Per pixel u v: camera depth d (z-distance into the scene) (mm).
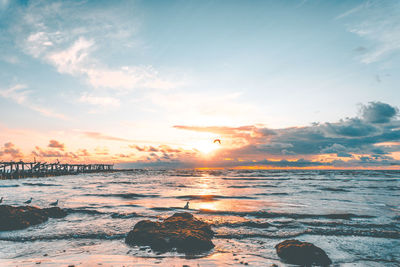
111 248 8219
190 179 66875
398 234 10453
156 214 14383
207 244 8328
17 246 8453
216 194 26875
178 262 6941
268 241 9383
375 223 12477
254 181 57500
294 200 22016
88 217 13336
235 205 18734
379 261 7434
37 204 18094
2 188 34125
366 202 20781
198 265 6730
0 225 10508
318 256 7168
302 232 10695
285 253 7508
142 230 9195
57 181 53750
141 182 51156
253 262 7066
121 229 10773
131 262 6875
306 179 68938
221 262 7016
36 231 10398
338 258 7633
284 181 58188
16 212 11719
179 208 16609
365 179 70125
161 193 27469
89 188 34406
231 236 9992
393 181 59719
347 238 9867
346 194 27578
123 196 24078
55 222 12094
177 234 8750
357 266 7012
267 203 19938
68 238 9430
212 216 13984
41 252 7816
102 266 6527
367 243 9250
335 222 12578
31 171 71438
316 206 18344
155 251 7918
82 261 6926
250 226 11656
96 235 9828
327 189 34625
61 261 6918
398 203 20125
